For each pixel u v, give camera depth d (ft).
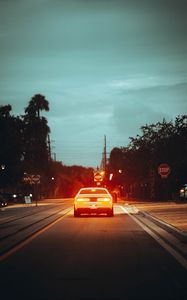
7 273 45.19
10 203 270.05
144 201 230.07
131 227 92.99
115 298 35.35
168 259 53.21
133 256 55.52
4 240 72.49
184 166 217.56
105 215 130.82
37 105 355.97
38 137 353.51
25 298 35.47
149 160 230.27
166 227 87.76
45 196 389.60
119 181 368.07
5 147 254.06
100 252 58.90
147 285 39.73
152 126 232.94
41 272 45.62
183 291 37.50
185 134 222.48
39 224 103.65
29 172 332.60
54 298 35.42
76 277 43.14
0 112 258.37
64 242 69.36
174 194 224.12
